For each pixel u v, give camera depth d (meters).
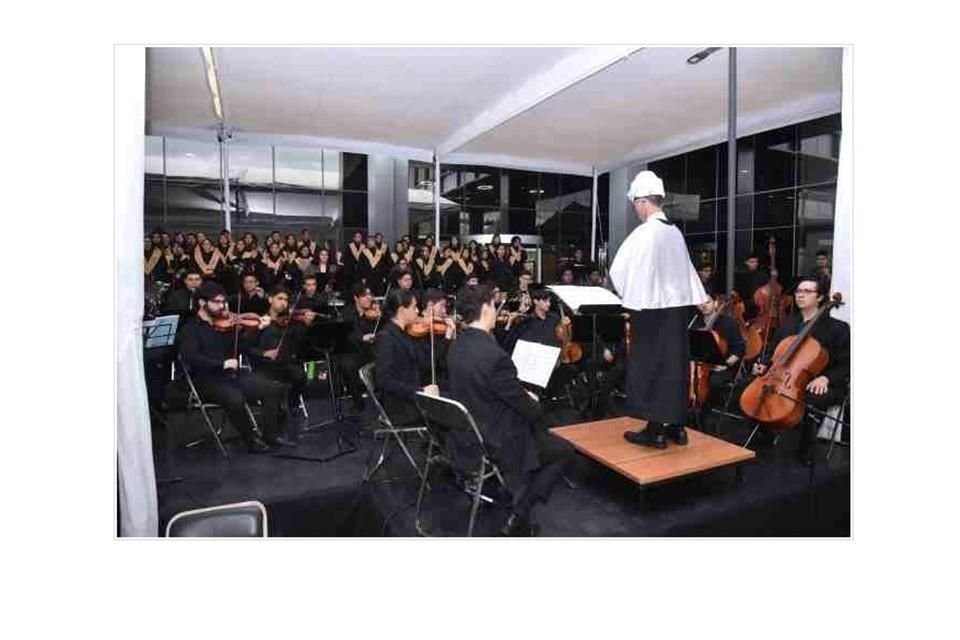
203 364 3.31
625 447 2.68
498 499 2.41
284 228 10.08
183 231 9.34
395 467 3.24
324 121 7.59
